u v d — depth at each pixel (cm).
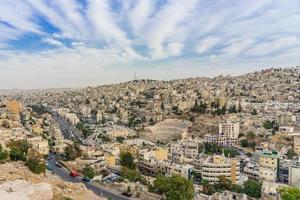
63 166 16438
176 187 9688
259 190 12344
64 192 5906
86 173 13838
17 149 14125
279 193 10369
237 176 14850
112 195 11075
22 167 10919
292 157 18238
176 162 17775
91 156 18750
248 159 18550
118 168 16388
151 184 12550
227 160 15425
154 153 18375
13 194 3922
